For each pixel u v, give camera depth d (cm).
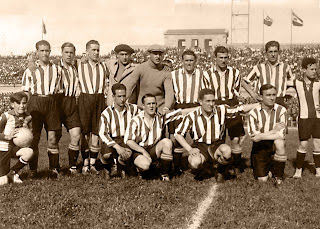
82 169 689
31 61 620
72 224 397
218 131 587
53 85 619
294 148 1016
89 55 679
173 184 557
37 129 625
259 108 596
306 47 4253
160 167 590
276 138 570
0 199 475
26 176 625
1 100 3347
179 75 646
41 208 441
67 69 653
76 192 509
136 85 660
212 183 570
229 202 473
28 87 615
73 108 654
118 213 425
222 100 645
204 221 406
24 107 561
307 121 625
